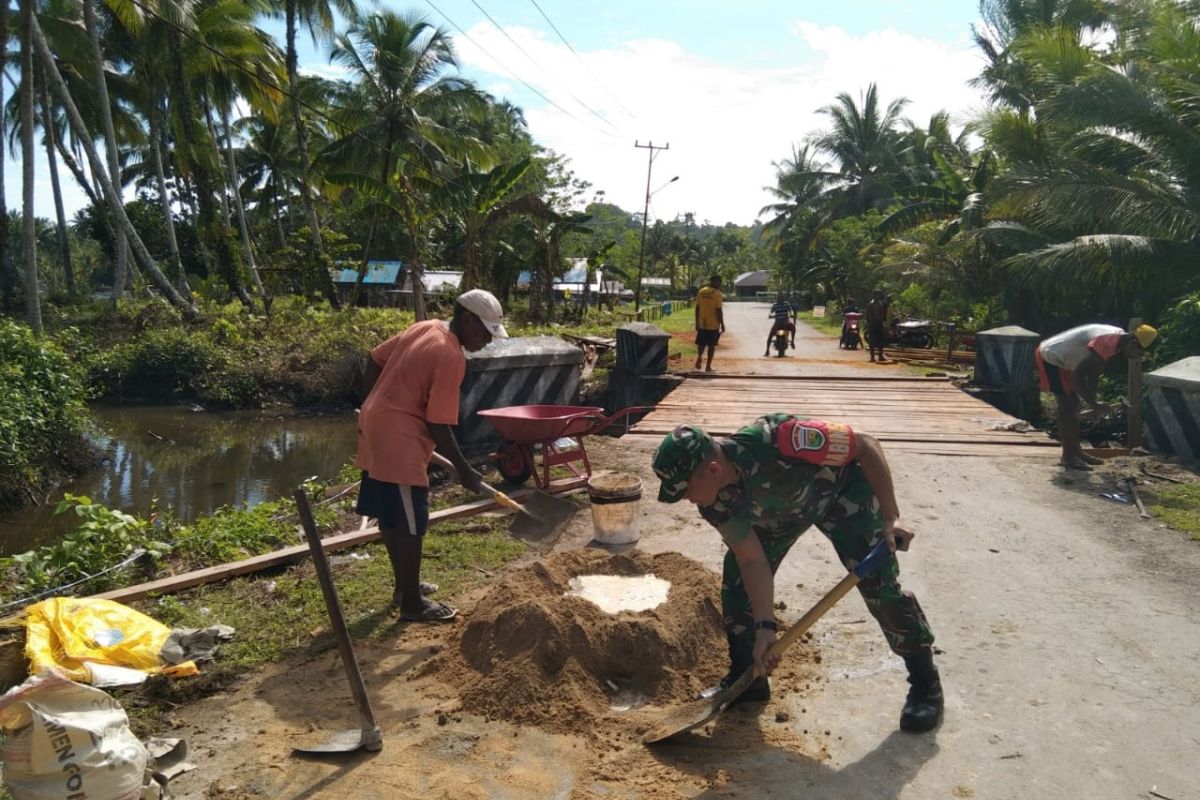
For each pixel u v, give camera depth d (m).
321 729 3.41
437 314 29.22
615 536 5.77
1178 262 14.80
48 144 34.69
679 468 2.95
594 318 39.56
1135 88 14.73
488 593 4.36
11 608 4.77
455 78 31.16
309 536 3.28
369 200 24.41
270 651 4.10
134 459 14.44
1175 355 13.55
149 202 46.78
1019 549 5.75
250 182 46.59
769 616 3.04
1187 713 3.55
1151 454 8.77
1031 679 3.85
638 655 3.78
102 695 2.78
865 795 2.99
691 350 24.09
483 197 23.72
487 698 3.56
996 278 24.08
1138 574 5.25
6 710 2.58
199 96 31.14
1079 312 20.92
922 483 7.63
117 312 24.95
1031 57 17.19
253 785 3.02
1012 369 14.10
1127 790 3.03
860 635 4.29
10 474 10.89
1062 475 7.91
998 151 20.00
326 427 18.14
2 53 18.02
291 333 23.55
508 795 2.97
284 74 30.28
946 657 4.08
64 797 2.58
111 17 29.11
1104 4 22.25
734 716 3.52
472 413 8.46
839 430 3.12
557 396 9.69
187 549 5.82
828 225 48.59
